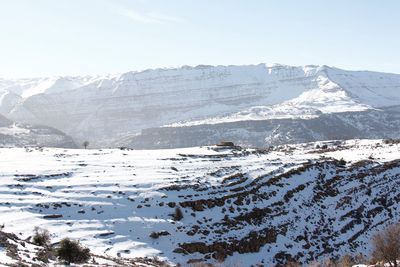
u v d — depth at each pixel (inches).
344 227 3085.6
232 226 2605.8
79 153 4042.8
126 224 2332.7
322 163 3863.2
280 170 3526.1
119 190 2699.3
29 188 2637.8
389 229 1732.3
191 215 2573.8
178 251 2212.1
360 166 4015.8
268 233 2677.2
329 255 2723.9
